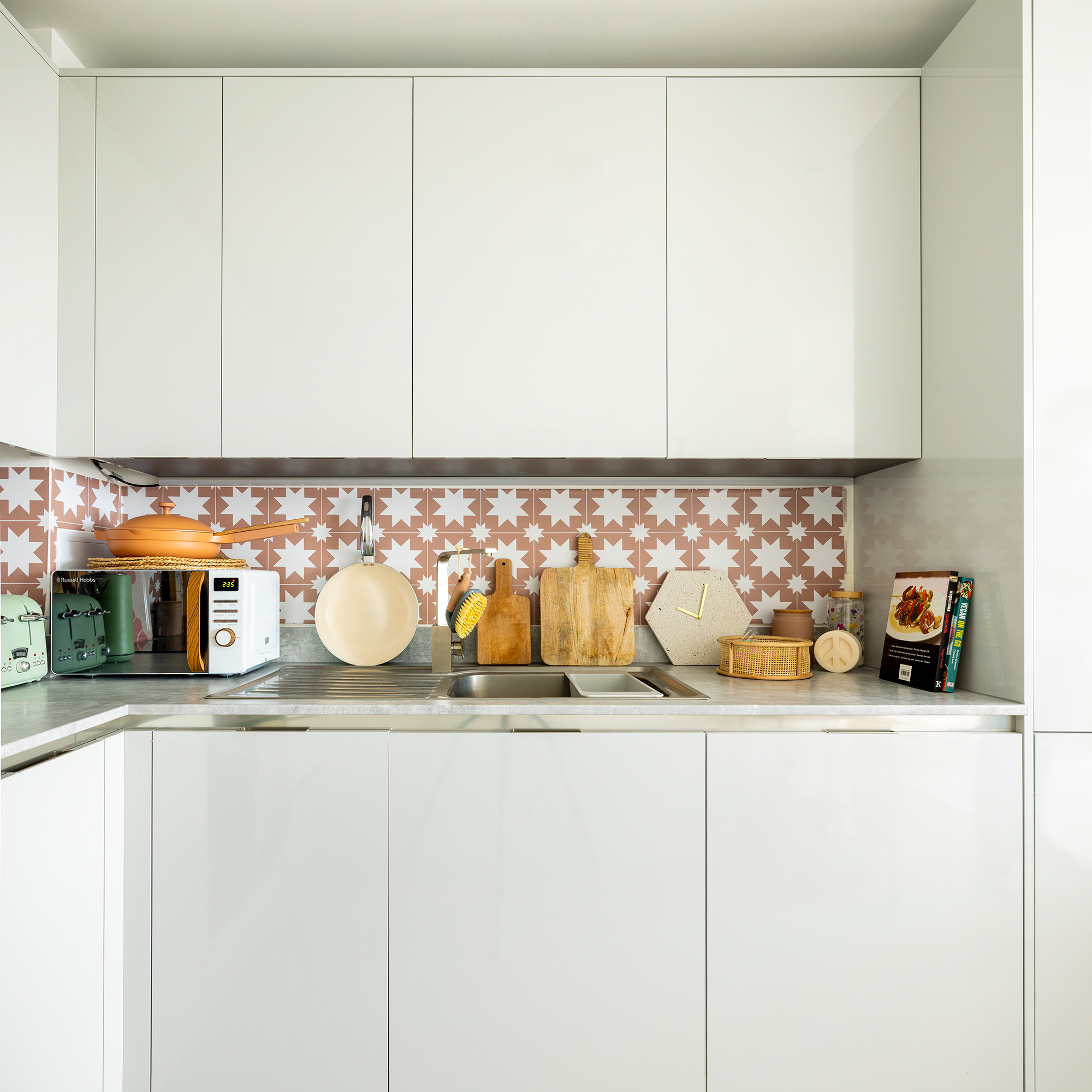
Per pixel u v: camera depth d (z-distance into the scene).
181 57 1.73
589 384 1.59
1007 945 1.33
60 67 1.64
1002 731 1.35
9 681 1.47
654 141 1.59
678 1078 1.32
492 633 1.90
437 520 1.96
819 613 1.97
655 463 1.68
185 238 1.58
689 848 1.33
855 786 1.34
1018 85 1.33
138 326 1.58
